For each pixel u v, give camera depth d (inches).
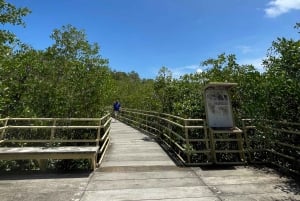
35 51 407.2
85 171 260.2
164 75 600.4
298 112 255.3
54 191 205.9
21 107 357.7
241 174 248.1
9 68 346.3
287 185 217.2
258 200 186.5
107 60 422.0
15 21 350.0
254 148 305.1
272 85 266.7
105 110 419.5
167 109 469.7
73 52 426.3
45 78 400.2
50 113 377.4
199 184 220.8
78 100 390.6
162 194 199.0
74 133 373.4
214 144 286.8
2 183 224.5
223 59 364.8
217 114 292.4
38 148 269.0
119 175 246.4
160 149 382.3
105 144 359.9
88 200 188.4
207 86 293.0
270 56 274.5
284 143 253.4
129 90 1048.8
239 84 323.9
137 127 687.1
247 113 316.2
